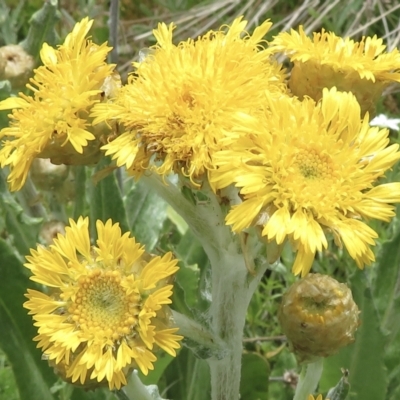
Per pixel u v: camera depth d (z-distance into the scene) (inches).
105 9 49.8
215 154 28.4
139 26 46.1
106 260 29.1
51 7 33.8
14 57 33.3
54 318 29.0
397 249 32.8
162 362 32.9
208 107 28.8
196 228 29.8
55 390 31.9
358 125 28.9
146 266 28.9
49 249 29.8
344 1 44.1
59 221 33.5
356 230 28.5
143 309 28.7
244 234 29.0
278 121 28.7
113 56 34.7
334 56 30.4
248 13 45.6
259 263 29.9
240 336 30.4
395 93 43.3
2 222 34.4
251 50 29.5
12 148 29.8
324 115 28.9
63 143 29.3
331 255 35.4
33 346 31.8
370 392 32.1
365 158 28.9
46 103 29.5
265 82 29.2
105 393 32.2
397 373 32.7
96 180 29.7
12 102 29.9
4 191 32.9
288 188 28.5
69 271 29.1
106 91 29.5
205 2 47.6
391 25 45.8
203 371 33.2
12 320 31.6
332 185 28.6
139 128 29.0
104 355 28.8
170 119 28.9
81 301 29.0
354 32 41.7
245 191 28.3
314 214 28.5
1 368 33.0
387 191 28.8
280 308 29.6
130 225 34.4
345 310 29.3
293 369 34.3
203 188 29.0
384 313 32.9
